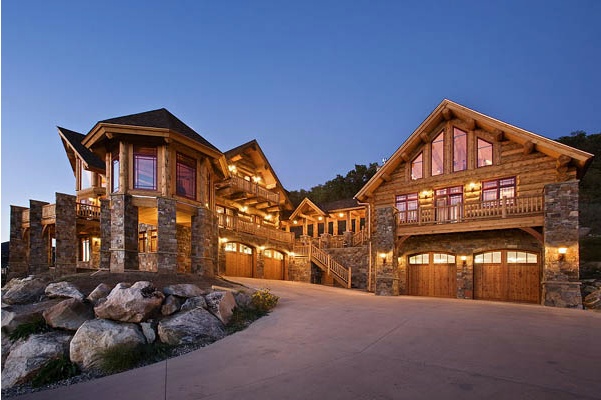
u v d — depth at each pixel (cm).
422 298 1573
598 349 656
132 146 1483
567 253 1298
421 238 1817
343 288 2134
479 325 864
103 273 1237
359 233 2483
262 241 2508
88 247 2452
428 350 662
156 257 1419
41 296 990
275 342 754
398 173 1984
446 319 943
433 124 1859
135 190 1460
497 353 634
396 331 811
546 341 712
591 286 1438
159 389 527
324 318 973
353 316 997
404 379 521
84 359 695
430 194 1847
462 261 1681
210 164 1806
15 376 655
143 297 842
